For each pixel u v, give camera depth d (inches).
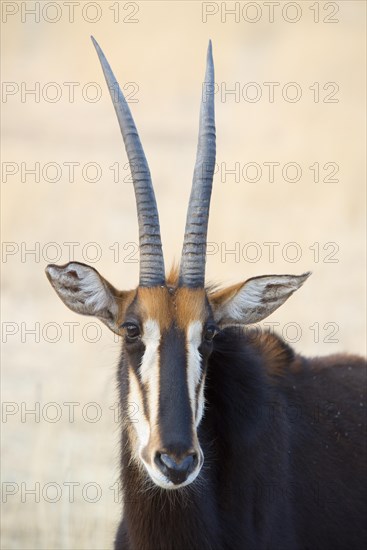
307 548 1087.6
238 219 2741.1
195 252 968.9
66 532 1293.1
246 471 1008.2
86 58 5002.5
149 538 990.4
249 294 996.6
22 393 1736.0
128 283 2231.8
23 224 2790.4
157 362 909.8
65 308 2170.3
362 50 4901.6
